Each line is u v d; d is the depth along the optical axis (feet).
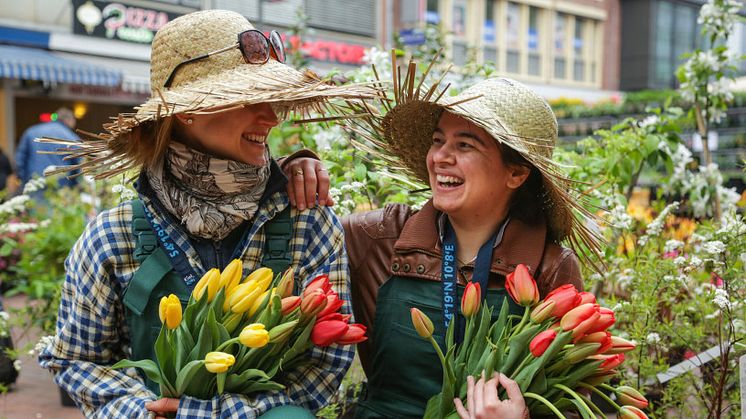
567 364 5.59
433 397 6.04
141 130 6.14
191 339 5.45
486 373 5.56
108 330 6.14
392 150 7.20
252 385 5.58
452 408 5.74
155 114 5.72
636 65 85.05
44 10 43.50
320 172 6.51
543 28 78.59
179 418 5.39
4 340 14.57
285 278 5.68
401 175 7.60
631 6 84.99
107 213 6.18
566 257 6.48
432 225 6.68
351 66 55.67
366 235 7.03
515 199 6.56
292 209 6.39
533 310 5.67
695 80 12.93
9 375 14.67
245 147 6.09
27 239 15.97
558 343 5.38
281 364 5.76
